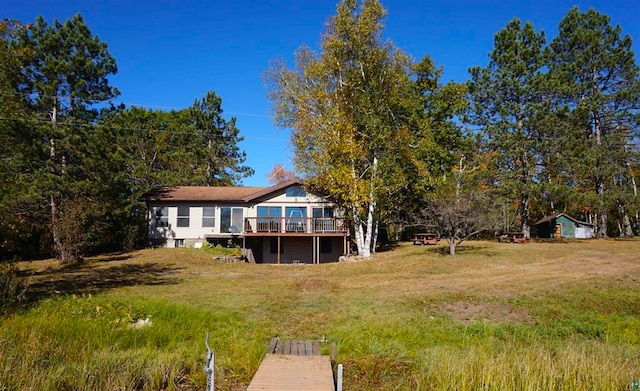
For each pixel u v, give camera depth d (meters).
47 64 22.36
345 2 21.27
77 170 22.52
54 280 15.05
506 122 28.59
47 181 20.62
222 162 43.03
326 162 22.20
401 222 28.61
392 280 15.24
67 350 6.54
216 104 43.12
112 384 5.47
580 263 17.41
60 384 5.45
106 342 7.11
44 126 21.06
